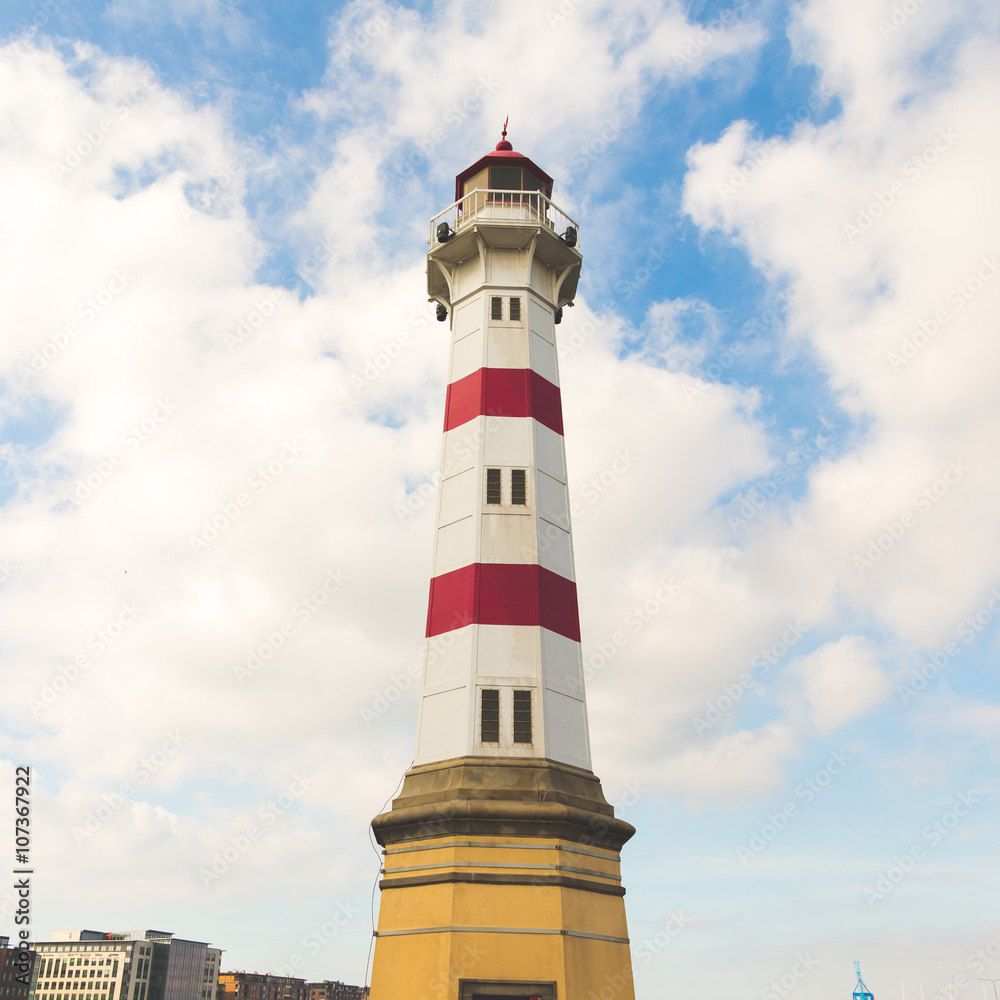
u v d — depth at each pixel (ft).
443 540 118.21
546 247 136.87
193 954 588.91
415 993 90.17
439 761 103.30
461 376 130.00
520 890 93.30
